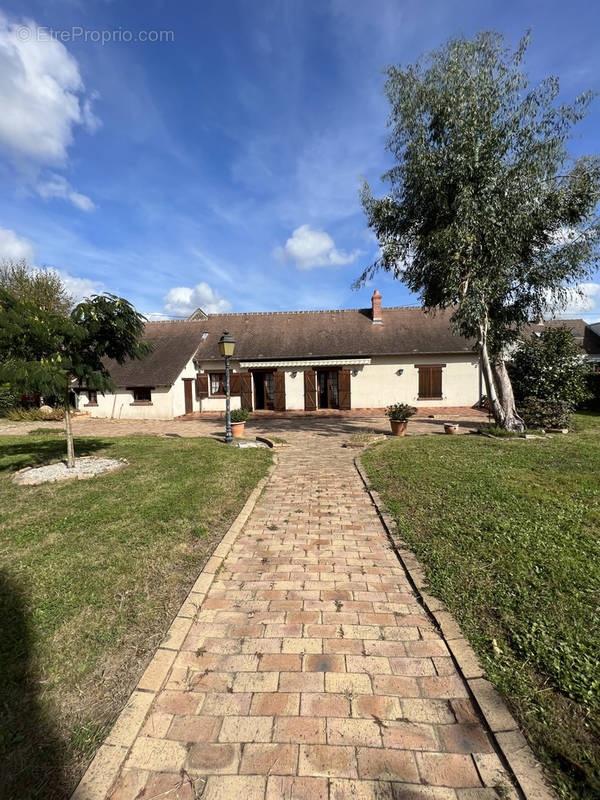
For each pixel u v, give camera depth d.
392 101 11.99
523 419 14.52
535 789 2.08
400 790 2.13
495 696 2.67
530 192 11.07
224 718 2.59
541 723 2.44
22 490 7.33
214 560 4.66
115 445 12.60
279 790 2.13
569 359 15.23
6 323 7.17
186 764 2.28
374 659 3.11
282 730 2.50
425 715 2.60
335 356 23.16
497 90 11.00
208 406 24.55
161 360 23.12
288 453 11.57
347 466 9.69
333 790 2.13
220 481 7.93
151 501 6.61
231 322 27.75
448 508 6.02
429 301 13.98
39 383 7.19
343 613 3.72
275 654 3.18
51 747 2.32
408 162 11.94
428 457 9.44
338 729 2.50
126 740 2.38
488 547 4.65
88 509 6.27
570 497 6.36
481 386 22.78
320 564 4.71
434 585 4.01
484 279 11.32
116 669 2.94
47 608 3.64
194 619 3.63
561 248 11.94
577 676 2.73
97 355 8.68
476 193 11.20
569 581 3.86
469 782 2.16
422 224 12.90
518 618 3.39
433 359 23.03
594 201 11.14
